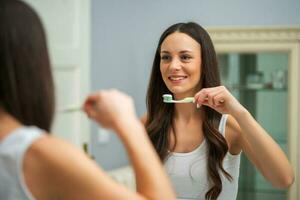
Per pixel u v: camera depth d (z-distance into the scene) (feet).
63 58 5.66
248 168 8.02
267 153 3.86
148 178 2.01
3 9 2.05
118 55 7.65
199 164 4.25
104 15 7.34
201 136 4.36
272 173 3.94
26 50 2.06
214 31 7.69
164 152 4.41
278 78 7.88
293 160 7.61
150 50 7.95
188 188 4.26
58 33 5.57
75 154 1.98
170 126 4.51
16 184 1.94
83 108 2.18
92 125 7.02
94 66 7.16
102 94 2.13
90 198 1.94
